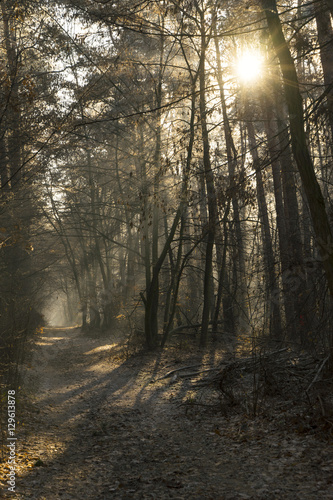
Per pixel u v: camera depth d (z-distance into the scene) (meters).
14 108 10.73
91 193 28.42
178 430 8.52
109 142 23.06
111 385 13.80
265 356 10.80
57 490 5.82
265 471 5.87
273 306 16.78
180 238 18.44
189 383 12.61
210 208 15.73
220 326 22.50
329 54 11.42
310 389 8.61
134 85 19.83
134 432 8.63
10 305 12.18
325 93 8.33
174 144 14.48
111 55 18.69
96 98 19.94
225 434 7.82
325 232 7.72
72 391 13.37
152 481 6.03
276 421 7.82
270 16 8.38
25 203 18.48
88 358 20.75
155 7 13.59
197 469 6.31
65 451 7.54
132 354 18.41
